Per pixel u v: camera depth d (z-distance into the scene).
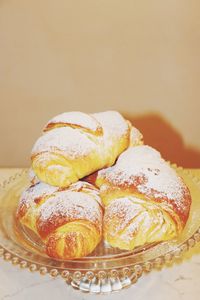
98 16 1.24
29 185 0.77
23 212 0.64
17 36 1.27
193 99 1.33
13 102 1.35
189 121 1.36
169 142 1.39
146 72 1.30
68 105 1.35
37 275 0.66
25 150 1.42
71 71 1.30
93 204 0.61
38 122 1.38
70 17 1.24
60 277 0.65
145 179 0.60
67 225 0.58
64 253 0.58
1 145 1.41
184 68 1.29
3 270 0.66
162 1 1.21
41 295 0.63
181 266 0.66
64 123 0.67
